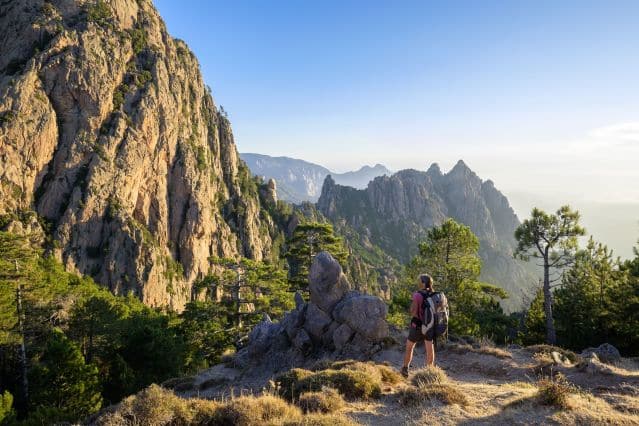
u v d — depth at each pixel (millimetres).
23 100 113375
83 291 58969
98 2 145750
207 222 151875
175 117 151750
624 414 7145
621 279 29656
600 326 30031
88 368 27062
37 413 17750
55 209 114062
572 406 7352
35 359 37125
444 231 32625
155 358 34531
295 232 43156
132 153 129625
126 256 118312
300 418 7844
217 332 42125
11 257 36188
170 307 125750
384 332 19062
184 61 179875
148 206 138250
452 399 8477
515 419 7184
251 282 45688
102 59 132500
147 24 162250
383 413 8406
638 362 16094
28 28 125562
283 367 20734
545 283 32438
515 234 33125
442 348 17547
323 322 20984
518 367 14039
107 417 9000
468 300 31219
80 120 122875
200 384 20766
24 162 110562
